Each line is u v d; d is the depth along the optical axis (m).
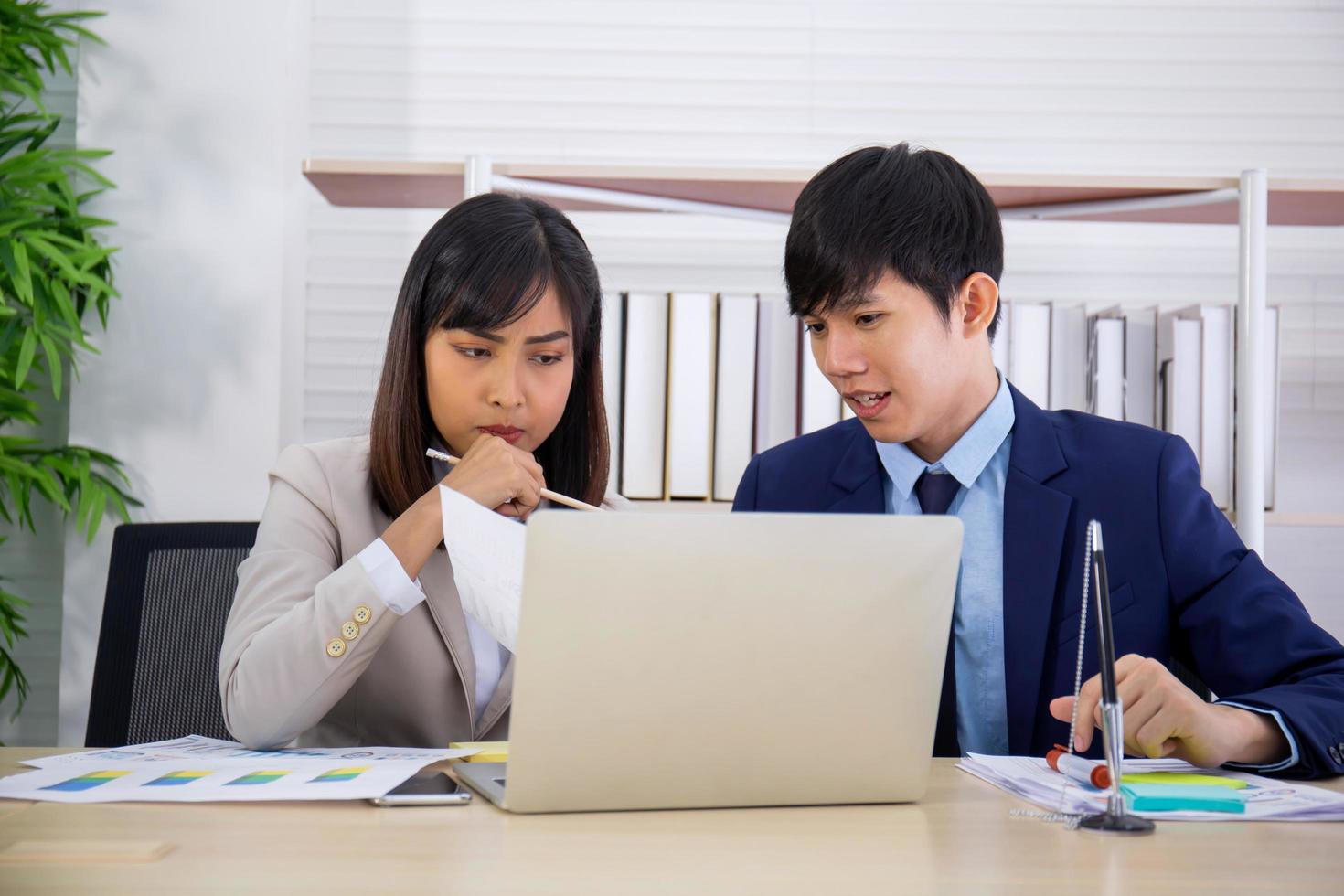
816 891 0.74
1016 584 1.45
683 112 2.73
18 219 2.34
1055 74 2.74
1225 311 2.23
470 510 1.03
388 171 2.16
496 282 1.41
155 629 1.68
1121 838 0.89
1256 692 1.25
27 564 2.67
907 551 0.97
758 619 0.94
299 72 2.62
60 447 2.46
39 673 2.66
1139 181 2.17
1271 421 2.27
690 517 0.92
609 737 0.93
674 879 0.77
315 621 1.21
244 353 2.49
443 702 1.45
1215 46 2.75
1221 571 1.41
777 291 2.72
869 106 2.74
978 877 0.78
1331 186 2.15
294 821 0.90
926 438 1.50
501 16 2.72
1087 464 1.49
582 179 2.16
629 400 2.24
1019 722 1.42
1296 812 0.96
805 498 1.58
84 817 0.90
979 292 1.39
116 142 2.50
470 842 0.85
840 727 0.98
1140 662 1.10
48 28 2.46
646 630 0.92
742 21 2.73
